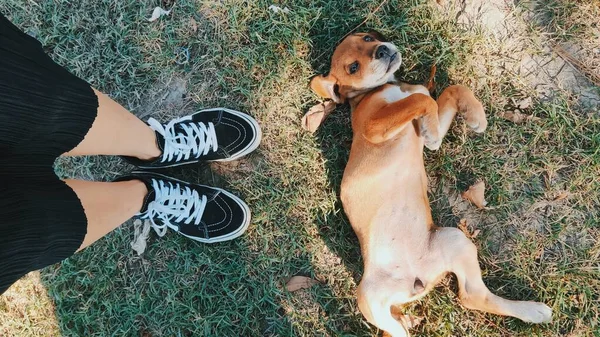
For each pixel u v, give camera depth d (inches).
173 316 42.9
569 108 40.4
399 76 42.3
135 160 38.3
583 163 40.1
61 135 28.7
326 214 42.6
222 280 43.2
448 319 41.0
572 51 40.8
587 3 40.2
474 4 41.6
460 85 38.9
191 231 42.1
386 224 39.1
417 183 38.8
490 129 41.3
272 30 42.9
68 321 43.5
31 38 27.0
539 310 37.8
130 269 43.6
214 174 44.0
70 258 43.5
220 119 42.3
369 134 37.6
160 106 44.1
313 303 42.5
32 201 27.4
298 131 43.4
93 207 32.4
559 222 40.4
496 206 41.0
